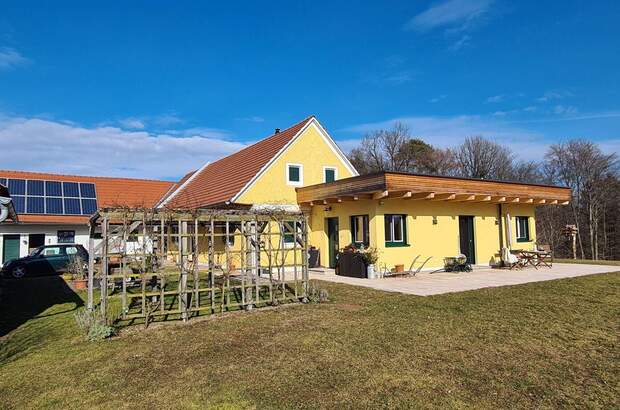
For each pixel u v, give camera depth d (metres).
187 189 26.08
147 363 6.00
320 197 17.12
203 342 6.99
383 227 15.34
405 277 14.75
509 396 4.64
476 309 9.08
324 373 5.43
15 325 8.72
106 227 8.29
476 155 48.12
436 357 5.96
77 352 6.60
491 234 18.81
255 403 4.59
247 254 10.31
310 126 19.80
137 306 10.42
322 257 18.22
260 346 6.67
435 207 17.03
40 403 4.73
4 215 8.49
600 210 36.47
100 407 4.58
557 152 39.62
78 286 14.21
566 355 5.99
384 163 52.38
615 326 7.55
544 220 40.25
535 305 9.43
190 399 4.73
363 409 4.40
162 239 8.84
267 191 18.11
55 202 25.55
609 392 4.71
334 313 8.95
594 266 18.20
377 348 6.40
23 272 18.56
